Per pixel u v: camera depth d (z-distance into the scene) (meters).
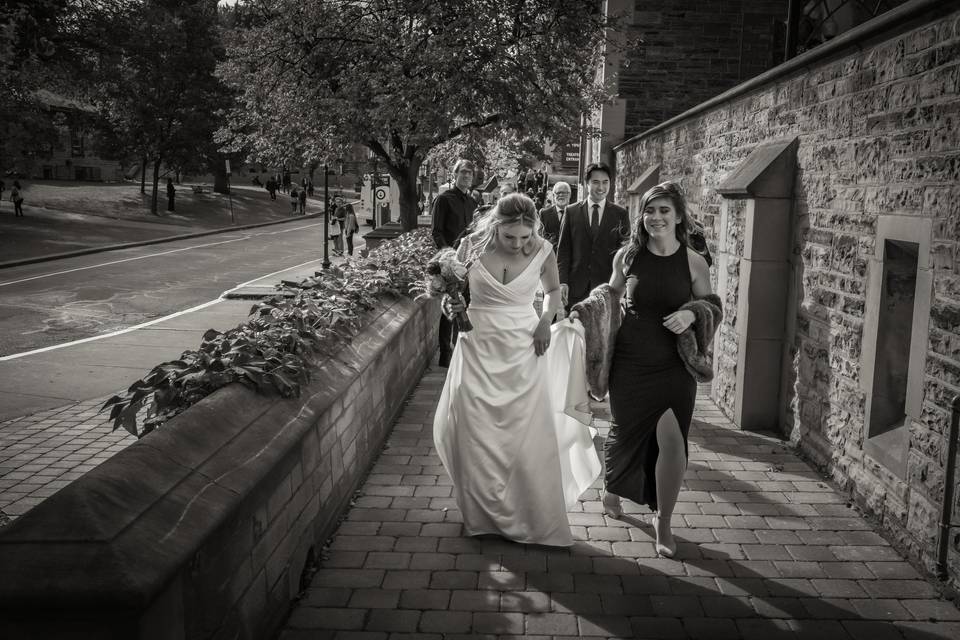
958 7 3.34
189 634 2.10
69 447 5.89
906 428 3.76
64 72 28.09
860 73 4.38
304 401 3.36
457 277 3.78
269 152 14.80
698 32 13.88
